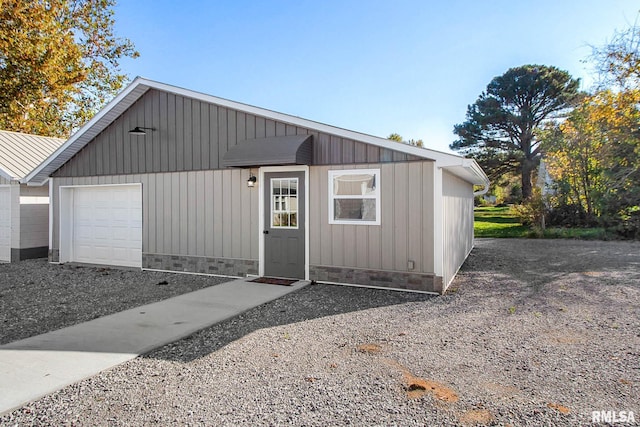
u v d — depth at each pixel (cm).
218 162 920
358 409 325
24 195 1237
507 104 2986
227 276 917
